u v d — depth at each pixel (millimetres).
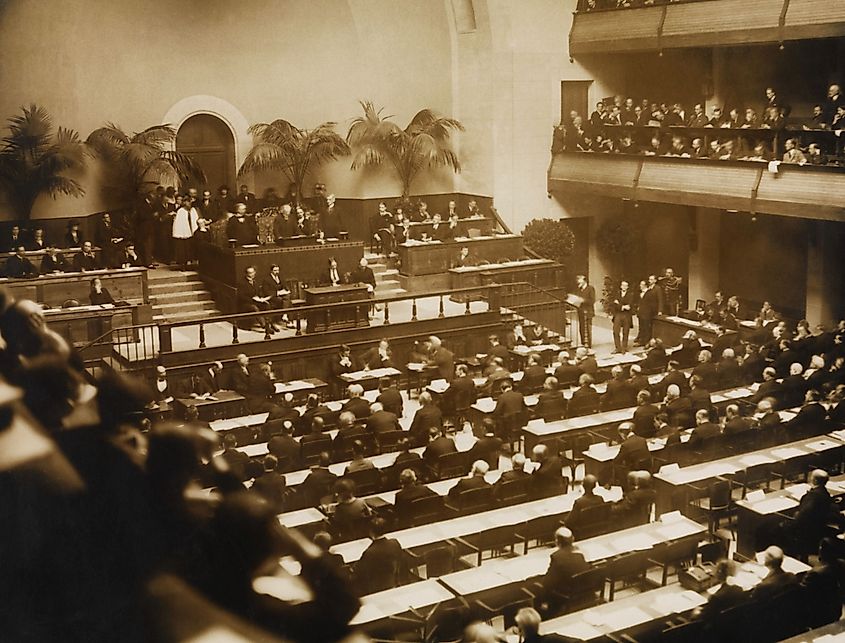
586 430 15172
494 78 27453
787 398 16609
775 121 22875
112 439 945
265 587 909
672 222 29141
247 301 21172
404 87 28141
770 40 22156
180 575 871
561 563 9406
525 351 20844
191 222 23203
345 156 27516
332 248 22297
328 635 897
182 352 18875
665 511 12570
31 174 21516
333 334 20578
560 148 27906
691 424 15648
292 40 26891
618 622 8781
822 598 9109
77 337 18938
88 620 828
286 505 12102
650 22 25312
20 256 19938
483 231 26984
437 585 9422
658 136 25734
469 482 12117
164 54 25375
